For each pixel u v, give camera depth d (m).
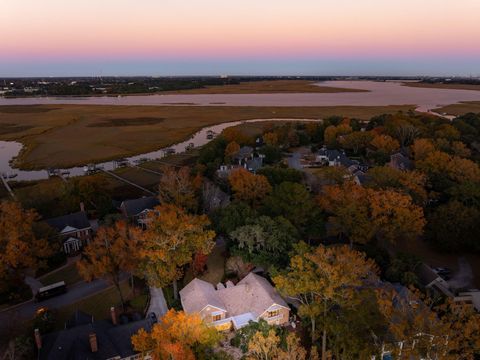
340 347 39.56
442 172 88.75
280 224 58.53
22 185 108.38
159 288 56.38
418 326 32.50
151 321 45.91
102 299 54.62
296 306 50.22
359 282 40.81
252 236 54.56
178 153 148.25
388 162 116.25
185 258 52.81
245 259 54.50
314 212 67.06
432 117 171.25
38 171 125.75
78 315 47.25
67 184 90.31
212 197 79.19
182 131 192.12
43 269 63.16
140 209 79.25
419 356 32.16
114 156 142.12
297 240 56.78
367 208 65.69
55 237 66.50
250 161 113.38
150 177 115.44
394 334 35.00
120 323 48.12
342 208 64.31
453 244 64.44
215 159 116.19
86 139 173.12
